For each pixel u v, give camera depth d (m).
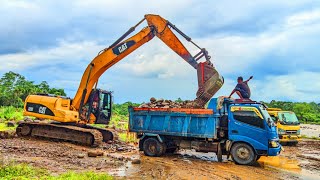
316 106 94.88
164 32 16.73
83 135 17.25
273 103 80.56
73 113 18.19
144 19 17.36
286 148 19.94
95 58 18.38
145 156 15.05
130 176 10.62
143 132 15.52
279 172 12.02
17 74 81.25
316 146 21.12
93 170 11.20
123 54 17.86
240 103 13.60
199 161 14.05
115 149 16.69
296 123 21.14
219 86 14.98
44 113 18.39
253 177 11.03
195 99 15.34
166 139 15.17
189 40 16.25
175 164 13.13
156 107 15.48
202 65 15.30
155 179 10.30
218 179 10.62
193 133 14.19
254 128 13.09
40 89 73.94
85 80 18.52
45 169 10.65
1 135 18.52
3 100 63.31
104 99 19.58
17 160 11.88
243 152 13.22
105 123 19.50
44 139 18.72
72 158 13.25
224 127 13.89
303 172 12.09
